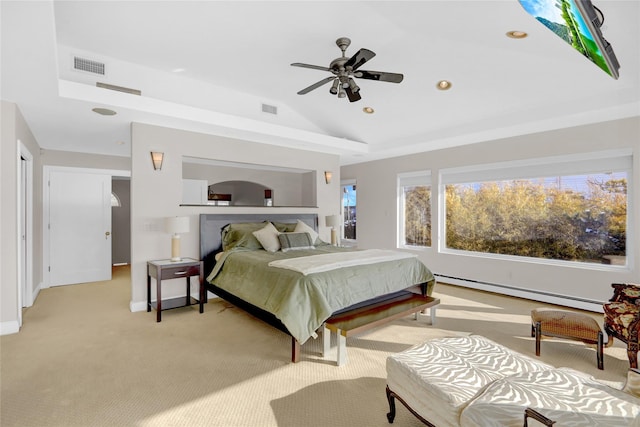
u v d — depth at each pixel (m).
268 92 4.92
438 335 3.38
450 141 5.28
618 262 4.07
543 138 4.60
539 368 1.78
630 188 3.94
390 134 5.62
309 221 5.82
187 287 4.34
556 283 4.47
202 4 2.86
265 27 3.22
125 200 7.80
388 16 3.00
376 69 3.91
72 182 5.67
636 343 2.53
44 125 4.11
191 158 4.75
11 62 2.46
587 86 3.51
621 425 1.25
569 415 1.30
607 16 2.32
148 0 2.80
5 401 2.18
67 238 5.64
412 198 6.54
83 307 4.30
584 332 2.72
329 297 2.95
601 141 4.09
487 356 1.92
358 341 3.24
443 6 2.73
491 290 5.18
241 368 2.67
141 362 2.76
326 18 3.07
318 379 2.50
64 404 2.15
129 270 6.95
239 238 4.54
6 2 1.74
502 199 5.20
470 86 3.92
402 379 1.82
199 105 4.52
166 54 3.78
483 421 1.33
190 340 3.23
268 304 3.02
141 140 4.13
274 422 1.99
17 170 3.40
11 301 3.37
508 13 2.62
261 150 5.27
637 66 3.00
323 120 5.64
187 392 2.31
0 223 3.31
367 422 2.00
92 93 3.33
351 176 7.70
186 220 4.12
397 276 3.60
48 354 2.89
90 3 2.81
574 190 4.45
